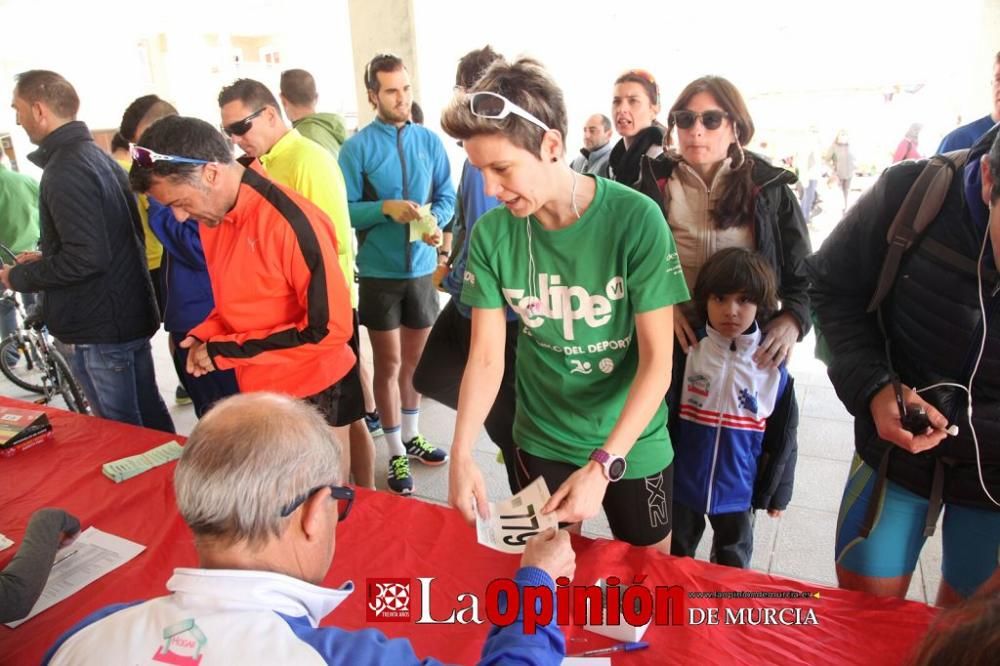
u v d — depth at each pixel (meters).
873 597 1.36
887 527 1.57
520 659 0.91
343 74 13.88
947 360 1.39
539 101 1.27
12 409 2.34
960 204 1.32
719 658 1.23
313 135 3.74
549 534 1.18
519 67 1.30
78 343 2.83
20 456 2.16
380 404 3.28
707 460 2.09
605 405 1.64
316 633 0.84
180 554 1.63
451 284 2.63
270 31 15.02
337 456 0.96
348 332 2.09
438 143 3.49
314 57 14.80
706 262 2.05
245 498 0.83
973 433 1.38
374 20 5.85
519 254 1.54
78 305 2.75
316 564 0.93
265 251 1.94
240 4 14.07
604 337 1.55
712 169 2.26
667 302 1.43
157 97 3.40
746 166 2.19
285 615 0.85
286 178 2.62
